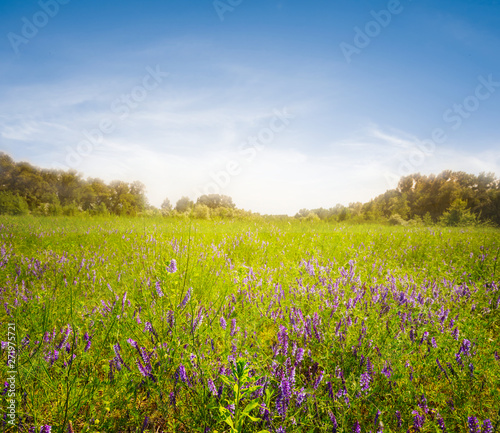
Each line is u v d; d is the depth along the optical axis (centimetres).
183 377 227
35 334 304
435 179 5241
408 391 245
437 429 206
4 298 395
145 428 217
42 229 1318
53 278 533
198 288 438
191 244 809
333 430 201
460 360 282
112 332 319
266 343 333
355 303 384
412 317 362
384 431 203
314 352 311
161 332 304
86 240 1003
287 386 207
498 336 361
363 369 271
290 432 201
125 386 248
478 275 626
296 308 372
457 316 396
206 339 294
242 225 1683
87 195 3928
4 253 657
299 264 622
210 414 216
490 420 213
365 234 1347
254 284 488
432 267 682
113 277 555
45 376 256
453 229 1927
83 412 231
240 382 184
